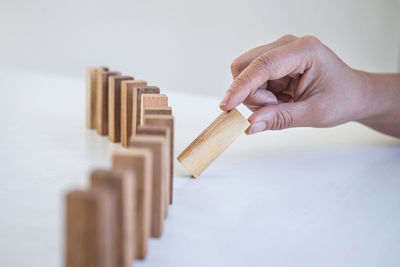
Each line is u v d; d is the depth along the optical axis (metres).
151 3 1.44
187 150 0.52
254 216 0.45
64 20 1.54
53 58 1.43
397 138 0.72
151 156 0.36
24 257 0.36
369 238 0.42
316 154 0.63
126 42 1.46
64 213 0.27
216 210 0.45
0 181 0.49
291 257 0.38
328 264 0.38
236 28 1.36
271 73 0.56
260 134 0.72
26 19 1.56
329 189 0.52
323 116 0.62
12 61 1.39
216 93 1.04
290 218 0.45
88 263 0.27
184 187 0.50
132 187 0.31
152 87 0.55
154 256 0.37
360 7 1.23
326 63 0.61
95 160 0.56
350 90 0.63
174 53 1.37
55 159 0.56
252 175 0.55
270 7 1.33
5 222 0.41
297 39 0.63
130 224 0.31
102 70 0.67
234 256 0.38
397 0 1.19
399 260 0.38
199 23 1.39
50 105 0.85
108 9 1.49
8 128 0.68
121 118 0.61
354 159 0.62
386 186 0.53
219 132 0.52
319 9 1.27
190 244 0.39
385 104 0.67
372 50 1.24
